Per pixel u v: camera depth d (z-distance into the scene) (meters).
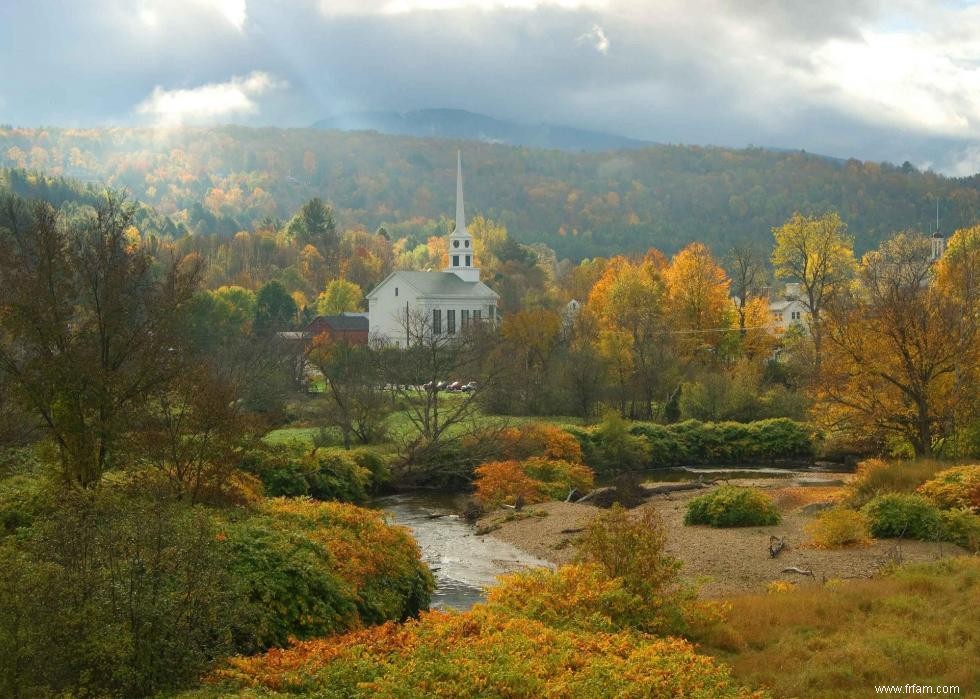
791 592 23.34
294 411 66.00
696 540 33.16
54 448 24.44
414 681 14.60
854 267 87.69
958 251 74.50
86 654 13.56
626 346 80.25
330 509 25.70
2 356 24.00
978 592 21.23
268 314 117.25
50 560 14.51
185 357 26.48
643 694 14.52
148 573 14.62
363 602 21.67
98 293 24.98
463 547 36.38
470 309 118.00
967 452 43.19
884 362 44.19
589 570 21.11
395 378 63.25
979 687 15.68
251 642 17.64
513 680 14.75
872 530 31.30
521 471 48.31
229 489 26.03
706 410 73.94
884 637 18.44
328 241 191.00
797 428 66.75
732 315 94.44
